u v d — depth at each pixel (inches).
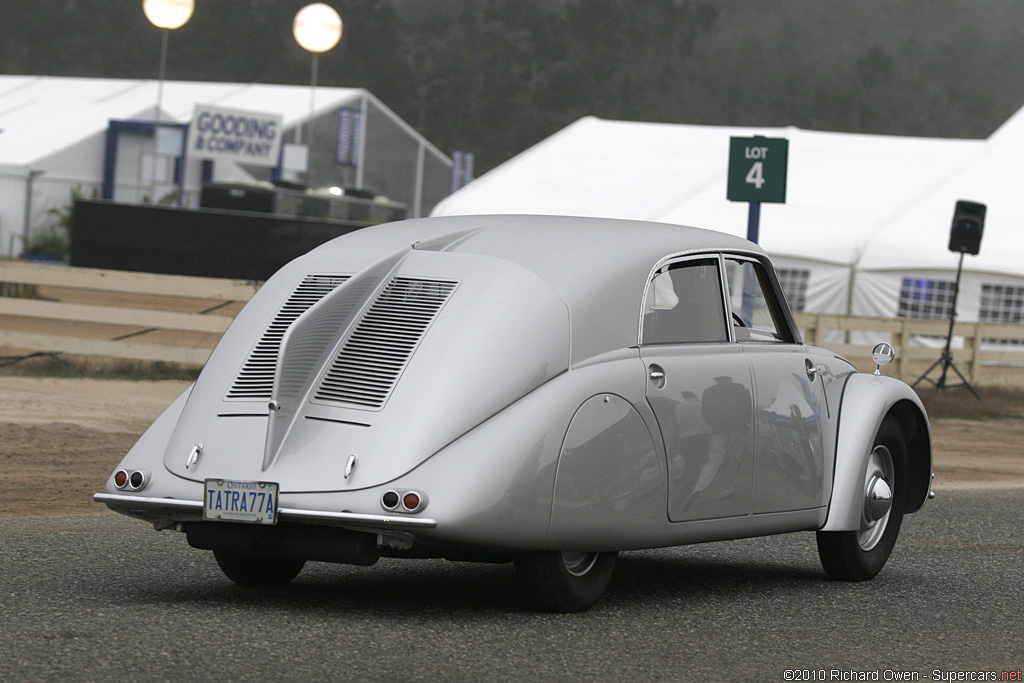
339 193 3393.2
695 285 587.2
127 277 1473.9
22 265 1482.5
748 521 582.9
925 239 2662.4
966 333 2060.8
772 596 599.8
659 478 535.2
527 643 475.8
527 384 502.0
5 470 903.1
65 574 582.9
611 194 3129.9
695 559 703.1
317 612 516.1
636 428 526.9
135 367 1472.7
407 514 466.0
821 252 2679.6
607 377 521.7
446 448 481.1
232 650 442.6
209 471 497.7
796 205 2896.2
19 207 3700.8
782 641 504.7
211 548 511.2
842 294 2667.3
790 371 617.3
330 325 518.9
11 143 3826.3
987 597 617.9
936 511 934.4
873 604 590.6
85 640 449.1
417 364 500.4
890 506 665.6
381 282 537.6
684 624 526.3
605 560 544.4
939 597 613.9
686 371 557.0
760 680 441.7
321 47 3873.0
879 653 491.8
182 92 4702.3
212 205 3203.7
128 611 501.4
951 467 1270.9
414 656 446.9
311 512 471.2
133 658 426.3
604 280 541.6
